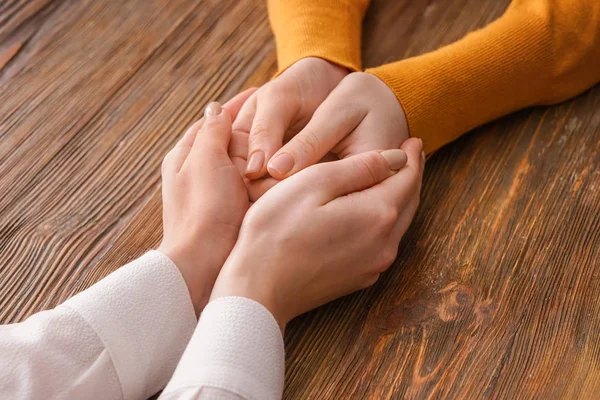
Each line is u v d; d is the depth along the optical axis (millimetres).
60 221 953
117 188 973
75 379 780
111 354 792
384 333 881
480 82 953
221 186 867
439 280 904
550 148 975
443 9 1075
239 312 793
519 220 932
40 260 929
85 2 1099
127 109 1022
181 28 1077
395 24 1070
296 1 1013
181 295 826
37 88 1039
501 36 968
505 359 866
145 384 809
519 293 895
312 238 834
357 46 1017
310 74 937
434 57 959
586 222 928
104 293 807
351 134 913
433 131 945
